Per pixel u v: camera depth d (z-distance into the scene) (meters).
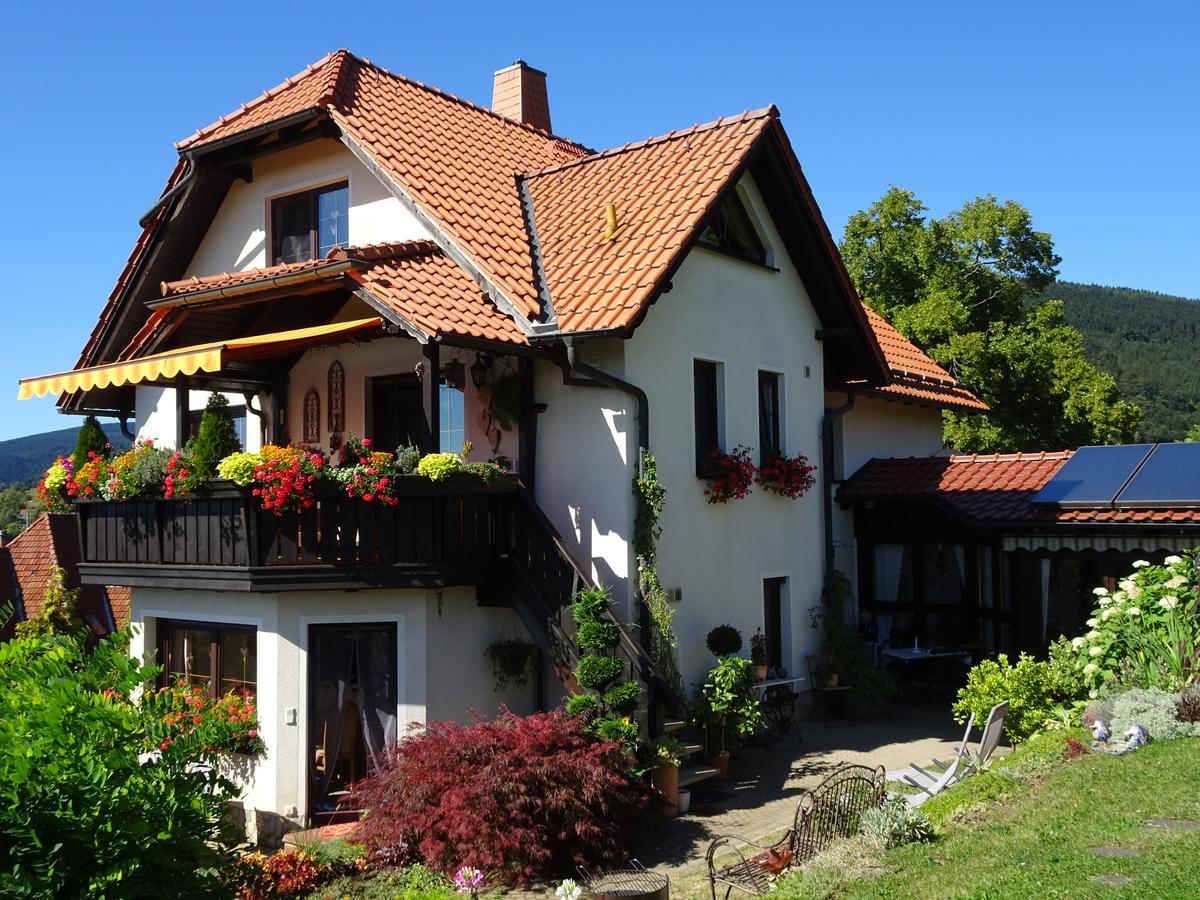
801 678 17.72
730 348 17.19
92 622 23.12
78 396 19.94
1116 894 7.63
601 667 12.98
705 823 12.85
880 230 37.47
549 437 15.31
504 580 14.41
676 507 15.68
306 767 13.47
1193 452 17.39
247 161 17.67
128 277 19.03
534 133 20.89
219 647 14.54
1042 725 13.77
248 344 14.32
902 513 20.30
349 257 13.83
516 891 10.78
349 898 10.55
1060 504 17.03
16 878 6.82
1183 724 12.01
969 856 9.08
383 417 16.94
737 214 17.92
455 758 11.41
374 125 16.67
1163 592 13.85
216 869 8.72
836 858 9.51
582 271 15.12
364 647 13.84
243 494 13.01
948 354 33.91
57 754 7.33
